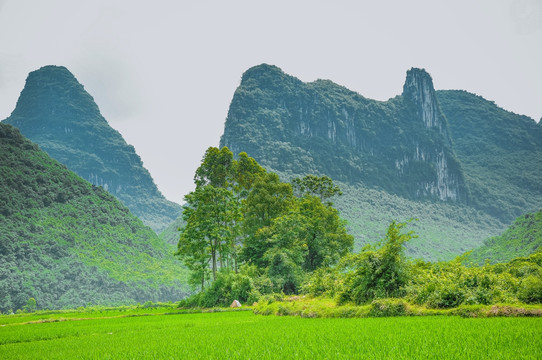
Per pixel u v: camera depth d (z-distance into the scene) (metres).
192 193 56.50
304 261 57.84
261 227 60.06
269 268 50.28
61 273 114.75
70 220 139.00
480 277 20.25
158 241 165.88
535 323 13.12
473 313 16.91
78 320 38.94
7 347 17.64
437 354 9.09
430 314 18.86
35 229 124.69
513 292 18.95
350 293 25.70
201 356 11.05
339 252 61.94
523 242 132.62
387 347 10.47
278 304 30.50
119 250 139.88
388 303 20.50
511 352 8.84
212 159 66.31
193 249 54.41
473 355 8.79
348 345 11.10
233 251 60.22
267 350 11.05
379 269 24.09
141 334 19.47
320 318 21.97
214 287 46.72
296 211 58.47
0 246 110.88
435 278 22.28
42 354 14.34
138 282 125.88
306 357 9.87
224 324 21.89
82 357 12.56
